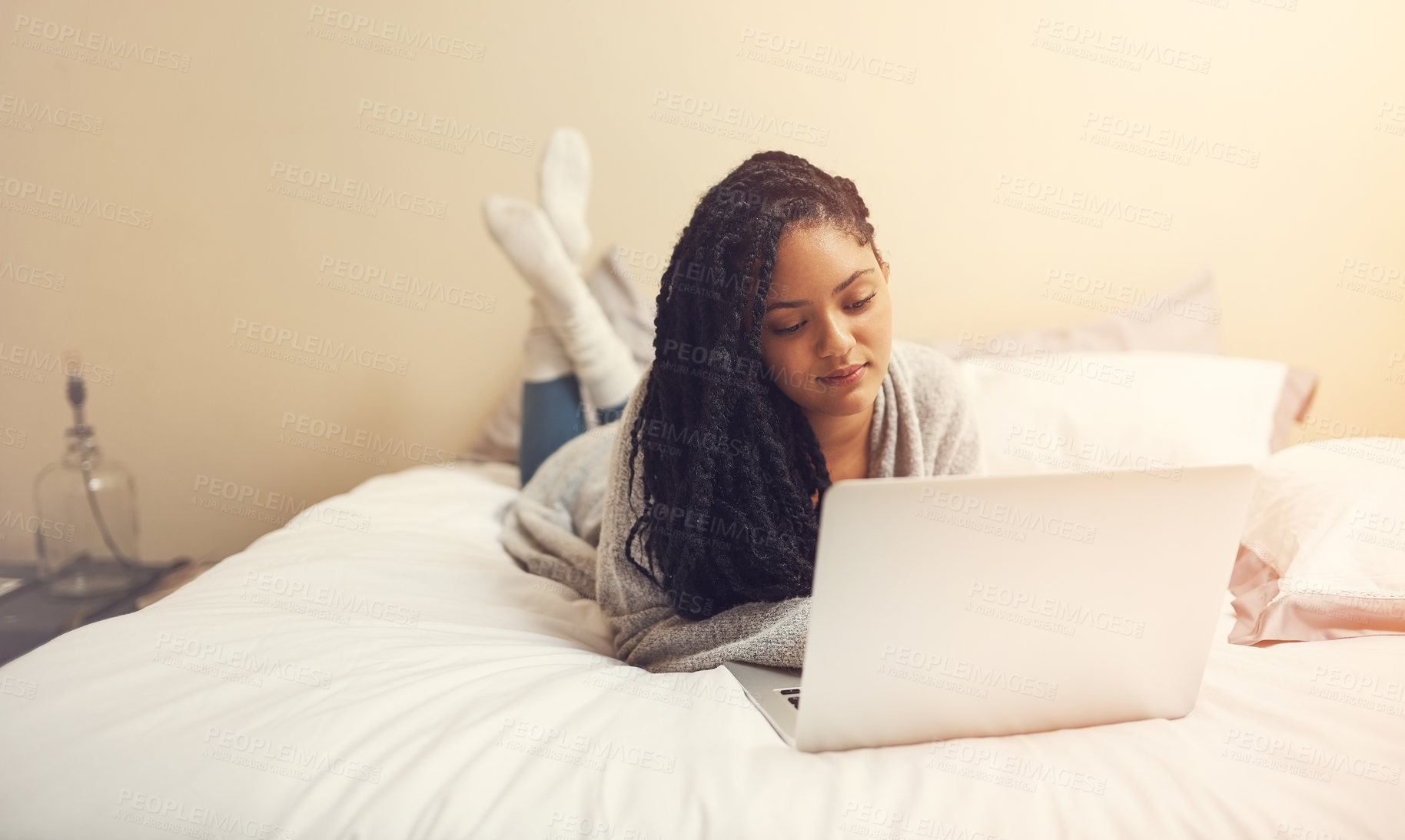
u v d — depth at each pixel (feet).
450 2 5.91
